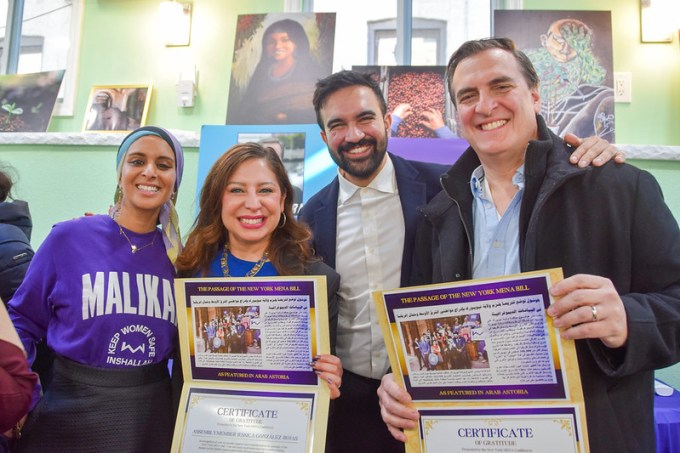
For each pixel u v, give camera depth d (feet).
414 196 4.87
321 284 3.58
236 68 9.45
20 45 10.82
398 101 8.71
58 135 9.68
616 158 3.44
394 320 3.31
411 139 7.75
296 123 8.98
